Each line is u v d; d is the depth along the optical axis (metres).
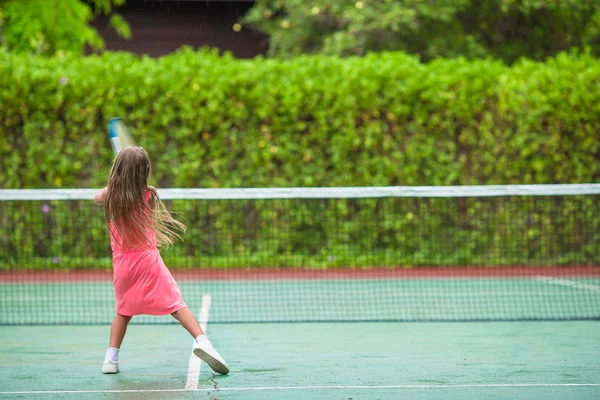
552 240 14.62
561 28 20.11
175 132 14.40
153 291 5.59
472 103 14.46
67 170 14.38
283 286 11.98
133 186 5.58
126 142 6.49
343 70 14.45
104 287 12.07
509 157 14.58
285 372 5.79
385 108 14.43
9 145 14.31
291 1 20.22
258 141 14.44
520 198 14.56
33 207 14.34
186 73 14.30
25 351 6.76
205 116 14.30
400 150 14.55
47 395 5.04
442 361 6.22
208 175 14.53
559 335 7.55
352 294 11.05
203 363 6.18
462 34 20.09
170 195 8.53
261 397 4.96
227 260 14.10
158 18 22.36
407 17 18.55
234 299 10.61
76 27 17.09
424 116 14.44
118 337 5.78
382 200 14.48
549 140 14.46
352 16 18.72
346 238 14.46
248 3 22.33
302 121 14.48
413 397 4.96
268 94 14.33
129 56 14.68
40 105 14.17
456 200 14.56
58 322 8.52
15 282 12.84
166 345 7.05
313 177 14.51
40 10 16.69
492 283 12.27
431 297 10.76
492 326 8.19
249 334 7.71
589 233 14.63
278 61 14.71
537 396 4.99
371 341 7.25
